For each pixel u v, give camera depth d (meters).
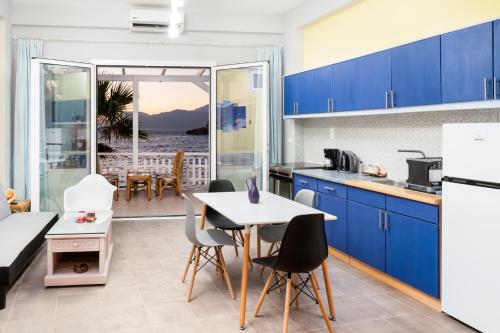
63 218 4.22
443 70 3.34
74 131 5.96
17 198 5.80
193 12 6.36
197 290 3.55
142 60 6.27
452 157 2.95
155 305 3.24
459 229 2.89
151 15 6.04
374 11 4.81
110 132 9.70
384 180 4.30
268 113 5.86
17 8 5.83
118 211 7.00
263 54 6.54
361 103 4.42
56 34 5.99
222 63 6.53
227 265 4.20
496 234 2.63
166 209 7.19
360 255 4.07
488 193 2.67
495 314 2.64
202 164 9.90
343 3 5.12
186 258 4.44
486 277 2.70
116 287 3.61
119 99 9.62
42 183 5.65
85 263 3.81
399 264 3.53
